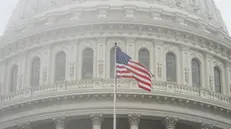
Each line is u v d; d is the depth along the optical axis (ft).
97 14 259.60
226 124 239.09
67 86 235.40
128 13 258.37
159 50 246.27
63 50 247.91
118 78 214.48
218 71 260.01
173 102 231.09
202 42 255.50
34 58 253.24
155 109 228.22
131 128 225.97
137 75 205.67
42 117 230.07
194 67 252.21
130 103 228.22
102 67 240.73
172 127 228.63
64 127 229.86
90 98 228.22
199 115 233.55
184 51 249.96
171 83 237.66
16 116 235.81
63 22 248.52
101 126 232.94
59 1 271.49
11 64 260.01
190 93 238.68
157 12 260.83
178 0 273.33
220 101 241.55
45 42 250.98
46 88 238.48
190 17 268.00
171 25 249.34
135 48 244.83
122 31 246.27
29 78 250.16
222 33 277.44
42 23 267.59
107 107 226.58
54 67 246.27
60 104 230.07
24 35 254.68
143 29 247.50
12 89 257.14
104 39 245.24
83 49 245.65
